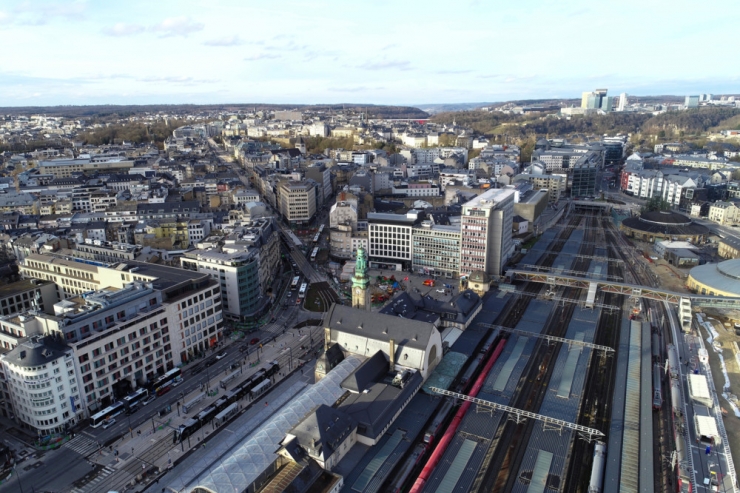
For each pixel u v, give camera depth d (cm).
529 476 12950
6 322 16412
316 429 12625
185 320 19412
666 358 19375
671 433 14975
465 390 16912
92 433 15412
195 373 18812
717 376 18138
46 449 14700
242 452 12519
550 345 19825
